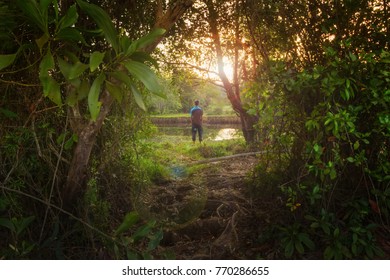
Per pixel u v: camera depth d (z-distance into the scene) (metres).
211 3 4.45
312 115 2.55
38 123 2.51
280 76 2.77
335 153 2.58
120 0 2.74
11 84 2.37
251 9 3.43
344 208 2.87
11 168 2.51
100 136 2.96
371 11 2.75
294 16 2.97
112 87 1.83
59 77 2.47
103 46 2.61
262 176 3.63
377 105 2.67
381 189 2.89
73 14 1.70
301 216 2.88
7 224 2.22
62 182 2.65
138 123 3.31
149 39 1.81
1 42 2.10
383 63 2.57
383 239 2.73
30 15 1.71
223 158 6.12
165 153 7.09
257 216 3.30
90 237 2.55
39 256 2.36
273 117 3.10
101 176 3.13
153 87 1.73
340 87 2.59
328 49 2.56
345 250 2.54
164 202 3.92
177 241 3.19
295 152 3.04
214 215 3.70
